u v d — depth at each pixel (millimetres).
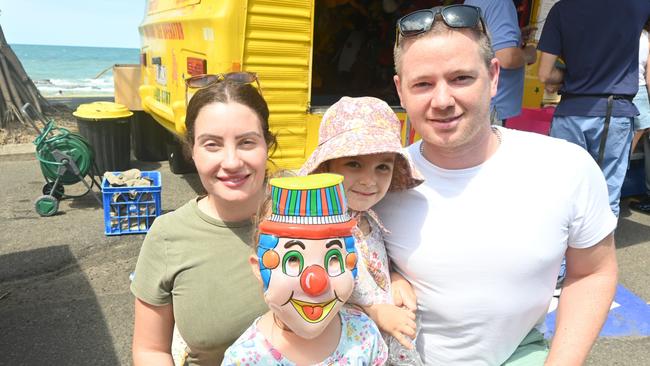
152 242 1521
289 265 1117
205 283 1469
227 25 3195
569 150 1584
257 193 1492
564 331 1578
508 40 3619
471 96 1453
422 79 1473
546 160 1557
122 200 4309
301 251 1112
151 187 4309
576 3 3416
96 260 3881
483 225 1540
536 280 1561
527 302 1568
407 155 1563
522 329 1622
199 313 1463
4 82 8375
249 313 1469
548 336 2939
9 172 6406
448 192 1586
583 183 1556
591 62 3412
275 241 1131
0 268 3707
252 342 1278
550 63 3639
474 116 1474
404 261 1639
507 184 1546
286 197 1136
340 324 1325
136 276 1544
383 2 6148
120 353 2756
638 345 2980
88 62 70375
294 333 1246
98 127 5828
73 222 4652
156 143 7137
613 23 3303
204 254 1481
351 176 1556
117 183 4379
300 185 1130
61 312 3145
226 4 3188
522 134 1654
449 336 1646
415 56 1473
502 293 1549
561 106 3670
